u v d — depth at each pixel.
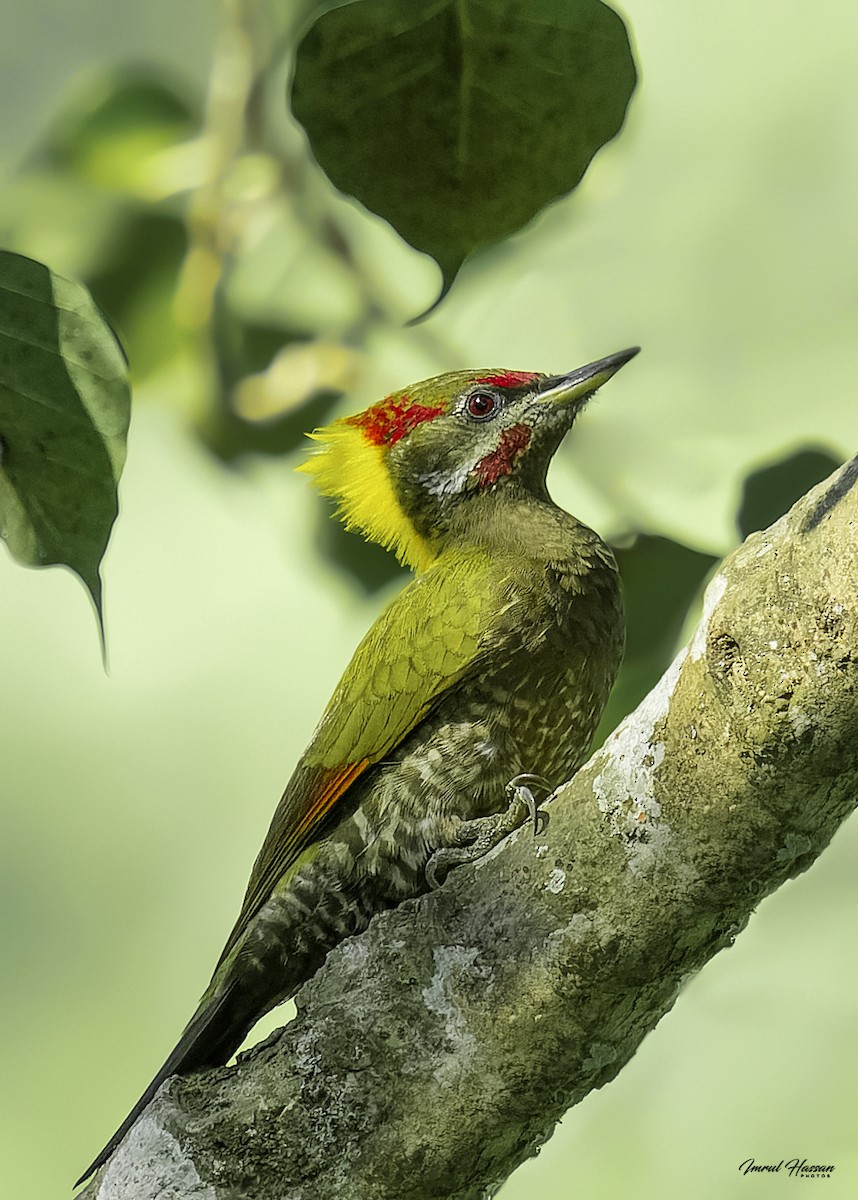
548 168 6.26
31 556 6.60
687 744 6.58
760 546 6.46
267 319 11.69
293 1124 7.25
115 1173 7.47
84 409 6.42
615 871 6.83
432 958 7.20
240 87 11.40
